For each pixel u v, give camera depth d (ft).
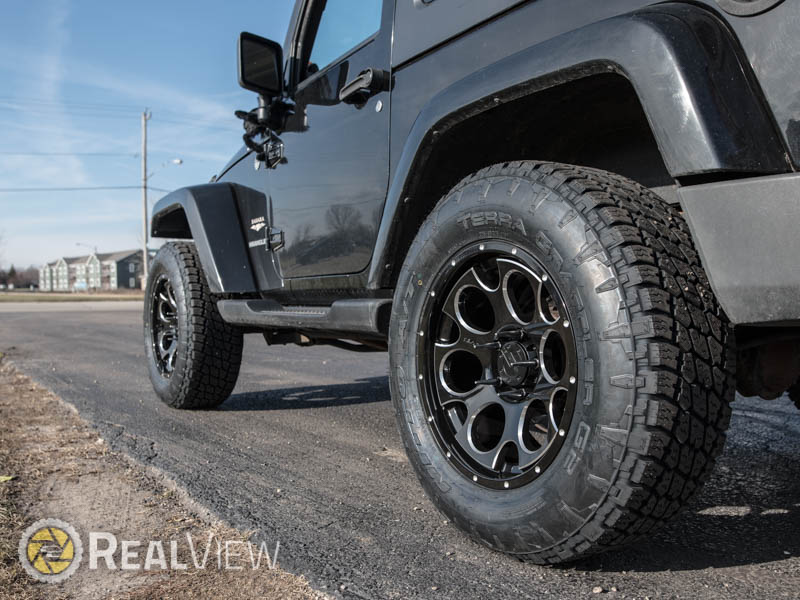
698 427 4.24
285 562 5.21
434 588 4.72
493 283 5.50
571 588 4.67
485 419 5.74
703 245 4.08
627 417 4.17
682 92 4.05
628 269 4.30
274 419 11.21
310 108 8.55
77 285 472.44
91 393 13.92
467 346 5.48
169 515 6.38
